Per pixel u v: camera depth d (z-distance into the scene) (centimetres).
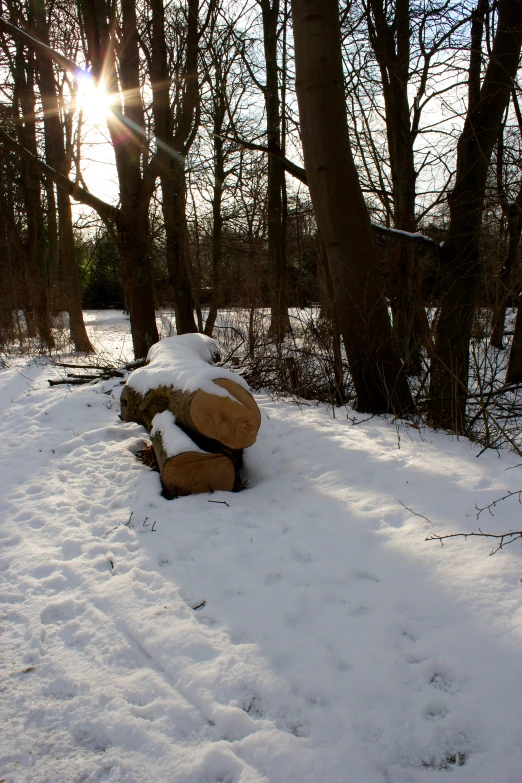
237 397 432
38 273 1445
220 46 1075
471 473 404
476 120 623
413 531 331
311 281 941
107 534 376
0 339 1391
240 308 1209
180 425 448
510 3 600
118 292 3359
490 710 207
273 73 1201
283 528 359
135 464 497
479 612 254
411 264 828
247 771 195
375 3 894
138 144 909
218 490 428
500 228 611
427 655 236
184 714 222
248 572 312
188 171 1277
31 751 212
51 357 1166
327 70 546
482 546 304
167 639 264
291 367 711
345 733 205
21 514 418
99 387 767
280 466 470
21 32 793
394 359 607
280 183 1382
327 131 559
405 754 197
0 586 323
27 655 265
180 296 1005
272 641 255
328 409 632
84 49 1082
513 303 594
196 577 312
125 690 238
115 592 306
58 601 302
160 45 902
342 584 292
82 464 509
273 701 222
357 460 452
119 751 210
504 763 188
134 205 933
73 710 230
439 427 545
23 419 671
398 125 927
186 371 454
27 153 882
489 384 561
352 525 350
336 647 247
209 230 1605
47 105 1324
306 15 539
